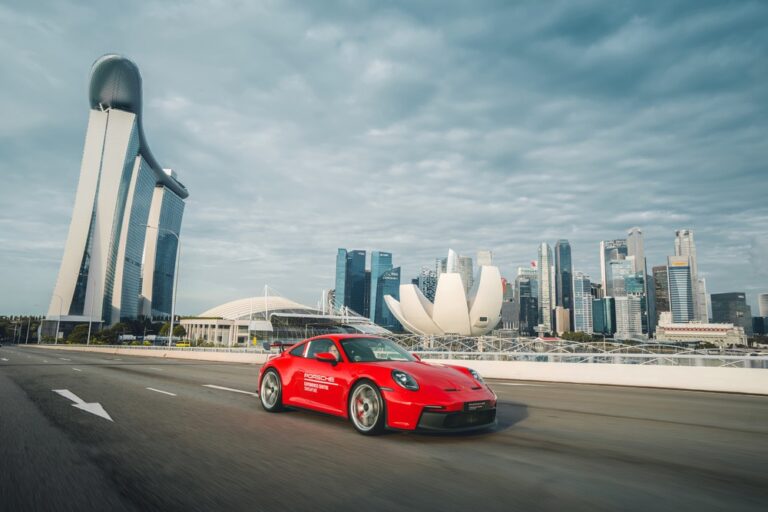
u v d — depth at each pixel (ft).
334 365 21.53
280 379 24.52
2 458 15.57
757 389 38.58
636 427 22.33
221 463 15.08
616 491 12.54
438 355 64.90
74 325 568.82
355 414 19.94
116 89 637.71
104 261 609.42
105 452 16.44
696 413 27.27
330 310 424.87
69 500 11.76
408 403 17.85
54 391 33.91
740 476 14.20
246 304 417.08
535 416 25.27
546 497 12.03
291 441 18.20
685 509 11.29
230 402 28.86
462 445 17.80
